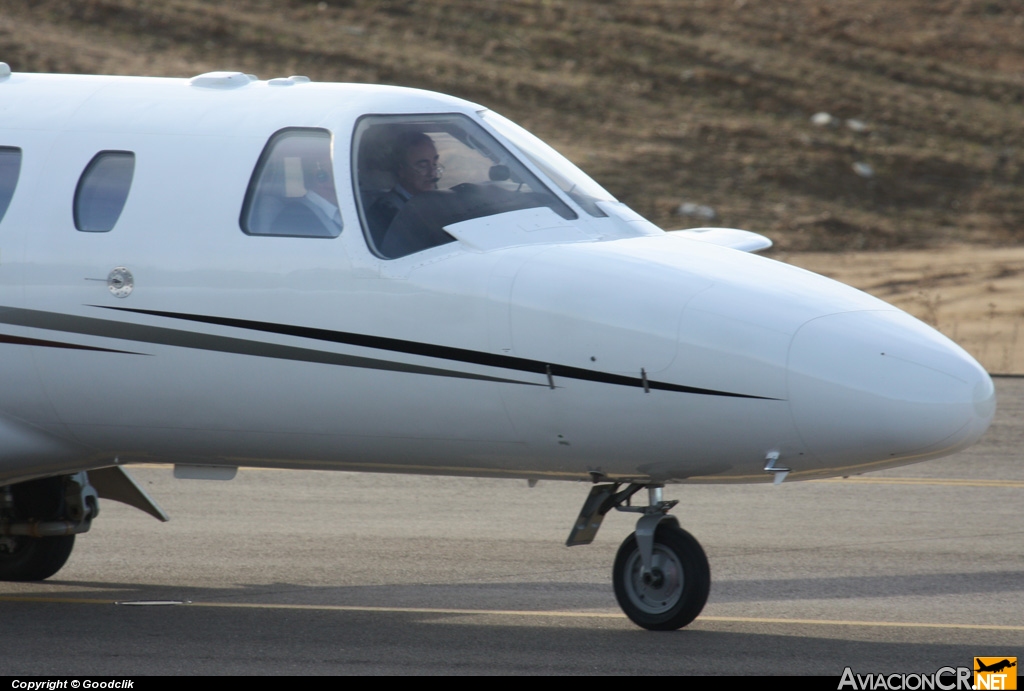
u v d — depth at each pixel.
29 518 30.77
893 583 31.11
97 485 32.72
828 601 29.33
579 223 26.41
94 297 26.38
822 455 23.62
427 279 24.84
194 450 27.50
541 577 31.98
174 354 26.06
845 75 154.88
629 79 146.25
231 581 31.75
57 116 27.84
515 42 153.88
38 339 26.83
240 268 25.64
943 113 145.38
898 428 23.02
